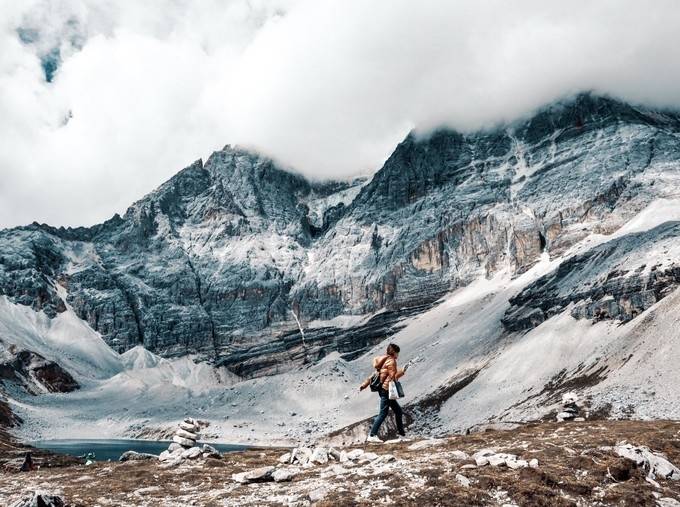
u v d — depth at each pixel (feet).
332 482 78.84
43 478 101.45
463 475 77.25
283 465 98.84
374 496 70.74
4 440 435.53
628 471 81.66
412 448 103.45
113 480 93.09
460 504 68.59
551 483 76.07
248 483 85.35
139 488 85.46
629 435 100.83
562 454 88.12
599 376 618.44
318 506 67.36
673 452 91.09
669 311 653.30
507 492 73.00
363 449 104.78
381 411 94.27
